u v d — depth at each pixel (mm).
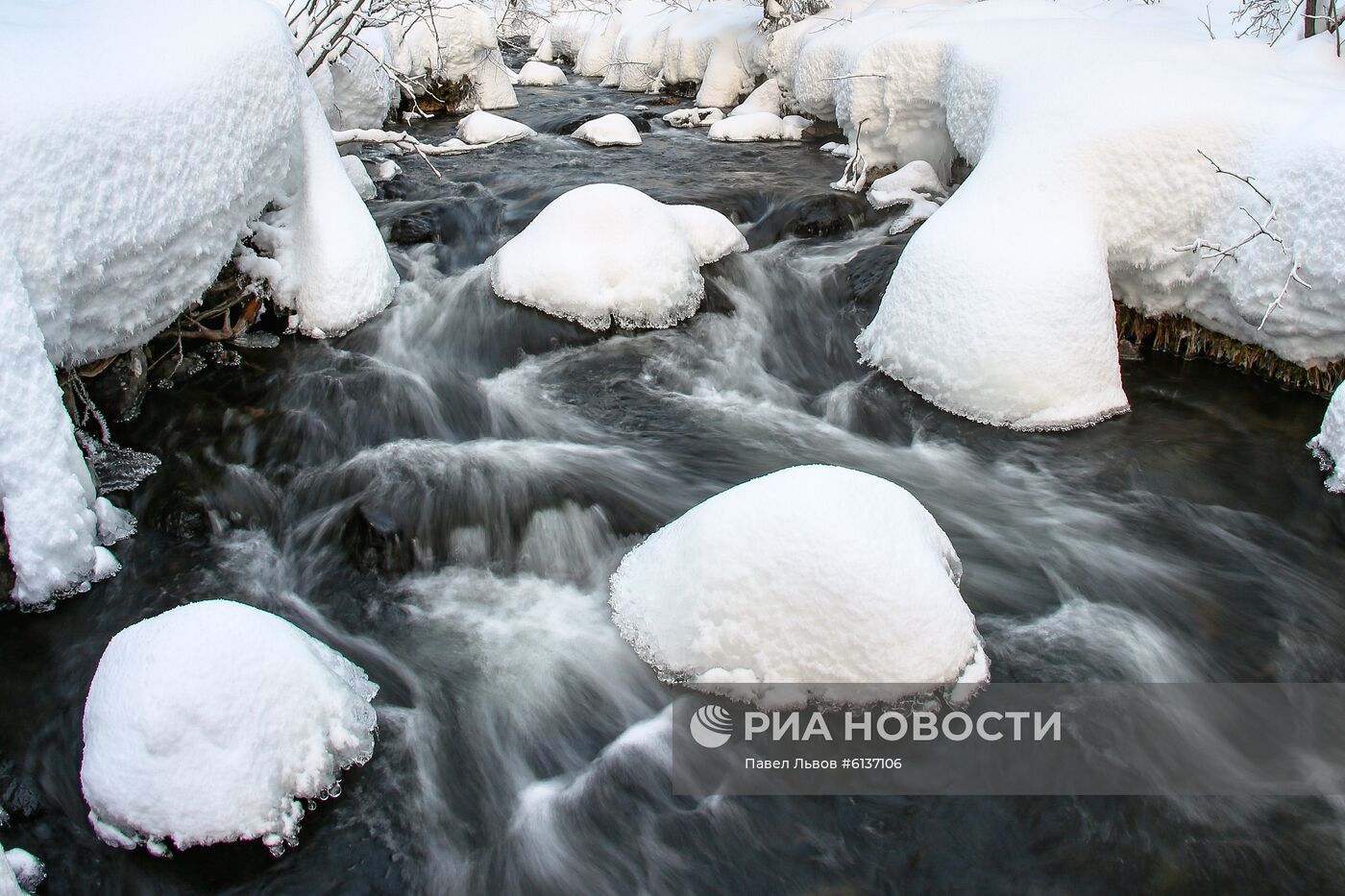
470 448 4941
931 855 2822
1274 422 4875
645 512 4344
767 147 10781
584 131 11352
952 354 5059
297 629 3178
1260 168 4730
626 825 2947
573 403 5457
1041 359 4840
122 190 3869
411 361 5664
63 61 3820
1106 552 4145
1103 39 6367
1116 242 5250
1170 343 5512
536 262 6102
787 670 3090
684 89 15031
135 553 4039
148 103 4027
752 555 3113
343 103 9625
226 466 4688
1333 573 3998
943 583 3172
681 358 5914
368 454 4859
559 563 4152
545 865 2826
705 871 2811
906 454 4977
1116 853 2814
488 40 13320
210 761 2631
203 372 5371
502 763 3129
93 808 2672
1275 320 4723
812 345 6223
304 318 5738
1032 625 3697
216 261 4711
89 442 4523
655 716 3221
